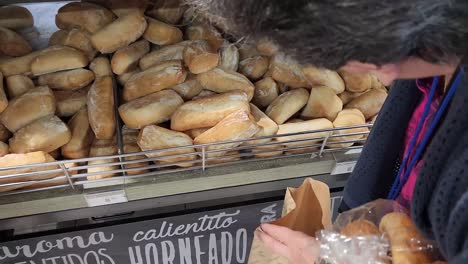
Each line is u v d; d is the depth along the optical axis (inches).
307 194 36.8
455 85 22.5
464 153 19.0
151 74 42.4
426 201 21.8
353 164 43.0
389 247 25.8
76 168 37.4
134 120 40.8
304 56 18.3
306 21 16.5
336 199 48.8
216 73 42.8
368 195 36.2
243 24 17.9
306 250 29.3
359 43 17.0
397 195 31.1
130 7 45.2
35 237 43.9
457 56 17.7
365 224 27.3
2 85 41.6
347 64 18.9
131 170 39.0
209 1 19.2
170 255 51.7
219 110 40.3
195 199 43.1
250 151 41.8
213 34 45.2
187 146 37.9
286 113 42.9
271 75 45.1
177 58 44.1
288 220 35.3
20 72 43.1
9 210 38.9
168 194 41.6
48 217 40.7
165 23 46.3
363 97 45.0
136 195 40.8
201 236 50.0
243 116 39.6
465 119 19.4
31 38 47.0
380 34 16.5
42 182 38.5
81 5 45.3
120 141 40.5
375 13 15.9
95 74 44.3
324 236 27.6
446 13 16.0
